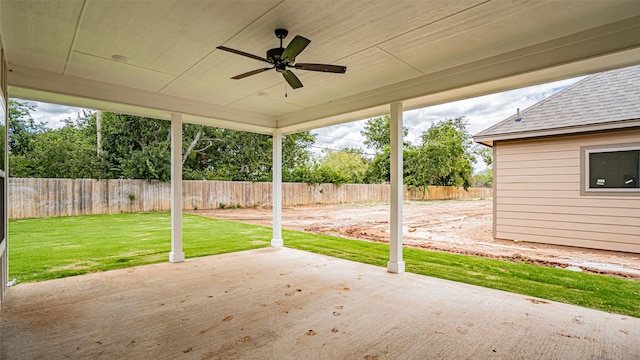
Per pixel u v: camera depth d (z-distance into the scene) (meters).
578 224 5.81
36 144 12.18
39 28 2.79
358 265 4.79
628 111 5.32
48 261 4.86
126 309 3.02
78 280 3.93
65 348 2.29
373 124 22.38
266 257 5.30
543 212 6.18
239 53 2.73
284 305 3.14
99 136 13.10
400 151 4.34
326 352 2.25
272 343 2.37
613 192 5.48
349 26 2.78
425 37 2.99
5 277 3.52
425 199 15.64
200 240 6.84
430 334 2.53
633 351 2.27
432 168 15.52
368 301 3.26
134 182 11.80
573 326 2.68
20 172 11.66
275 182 6.32
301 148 17.80
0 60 2.85
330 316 2.88
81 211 10.66
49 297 3.33
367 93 4.66
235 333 2.54
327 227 8.82
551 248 5.93
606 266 4.66
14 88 3.66
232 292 3.52
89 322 2.72
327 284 3.83
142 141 13.37
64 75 3.93
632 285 3.80
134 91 4.48
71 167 12.32
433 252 5.70
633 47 2.61
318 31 2.87
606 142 5.53
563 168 5.95
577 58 2.89
